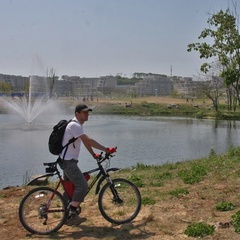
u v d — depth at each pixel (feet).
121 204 22.80
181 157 72.33
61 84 548.31
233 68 50.78
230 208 23.82
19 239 20.21
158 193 29.25
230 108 229.66
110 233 20.62
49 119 171.32
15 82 568.41
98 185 21.84
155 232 20.42
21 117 189.67
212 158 48.70
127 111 258.37
